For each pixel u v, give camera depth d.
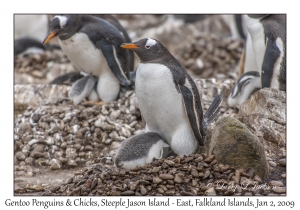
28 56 20.23
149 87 9.80
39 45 20.84
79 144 12.60
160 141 10.20
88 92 13.71
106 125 12.83
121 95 13.91
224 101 13.85
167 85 9.72
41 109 13.56
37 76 19.52
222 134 9.62
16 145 12.90
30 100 14.77
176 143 10.08
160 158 10.06
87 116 13.15
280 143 10.96
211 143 9.87
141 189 9.19
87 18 13.20
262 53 12.73
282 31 12.38
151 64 9.84
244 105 12.52
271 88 11.99
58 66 19.92
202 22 25.42
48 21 22.11
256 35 12.74
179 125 10.05
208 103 13.56
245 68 14.41
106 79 13.65
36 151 12.49
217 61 20.48
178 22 25.28
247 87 13.30
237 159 9.49
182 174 9.30
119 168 9.87
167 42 24.45
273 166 10.12
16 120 13.68
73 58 13.50
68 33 12.90
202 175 9.32
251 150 9.47
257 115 11.55
